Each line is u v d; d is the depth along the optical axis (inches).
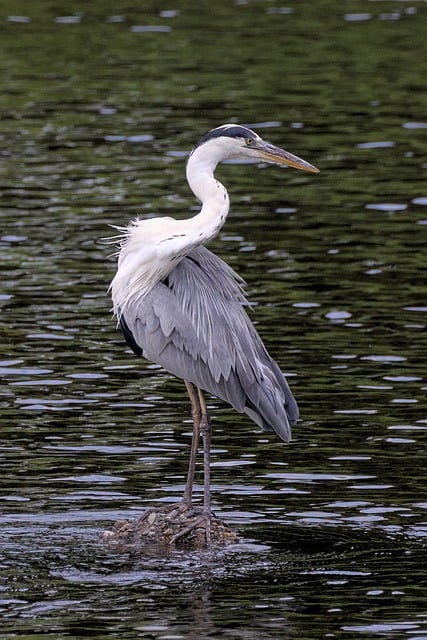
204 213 453.7
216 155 460.1
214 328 450.0
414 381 600.1
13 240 847.1
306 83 1427.2
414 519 453.4
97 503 466.6
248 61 1549.0
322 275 778.8
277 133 1187.3
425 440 529.3
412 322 690.8
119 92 1371.8
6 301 722.2
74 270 783.7
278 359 631.2
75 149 1124.5
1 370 612.1
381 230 884.0
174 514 444.1
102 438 531.5
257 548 426.9
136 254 450.0
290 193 990.4
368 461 508.4
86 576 402.3
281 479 491.8
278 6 1953.7
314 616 372.2
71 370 615.5
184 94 1364.4
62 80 1430.9
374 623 366.9
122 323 460.4
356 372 612.7
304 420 553.3
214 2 1984.5
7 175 1028.5
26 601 382.3
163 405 573.0
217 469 502.6
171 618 370.0
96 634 359.3
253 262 804.6
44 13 1870.1
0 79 1429.6
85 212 918.4
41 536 436.1
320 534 441.1
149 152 1112.2
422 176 1038.4
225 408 577.3
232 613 374.0
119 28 1759.4
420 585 395.5
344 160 1093.8
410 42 1674.5
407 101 1339.8
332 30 1756.9
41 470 497.4
